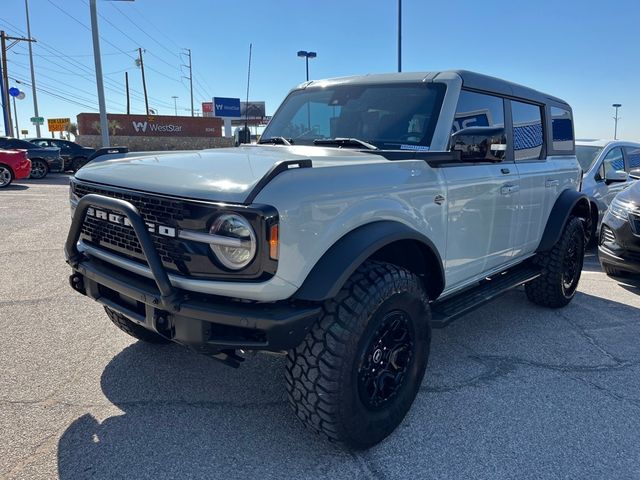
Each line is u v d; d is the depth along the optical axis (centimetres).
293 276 236
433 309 360
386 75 394
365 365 266
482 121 387
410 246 312
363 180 271
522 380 367
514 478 261
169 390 336
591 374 379
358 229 265
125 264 271
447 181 333
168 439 284
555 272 496
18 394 326
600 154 847
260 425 299
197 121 4809
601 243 643
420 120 353
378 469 265
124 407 315
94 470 257
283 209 229
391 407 288
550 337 451
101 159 352
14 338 411
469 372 378
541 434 300
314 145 368
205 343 243
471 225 365
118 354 385
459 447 285
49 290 533
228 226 230
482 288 420
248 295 233
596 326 481
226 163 277
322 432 262
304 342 254
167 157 312
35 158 1969
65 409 310
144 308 269
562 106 532
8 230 852
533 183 447
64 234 827
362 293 255
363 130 372
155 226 250
